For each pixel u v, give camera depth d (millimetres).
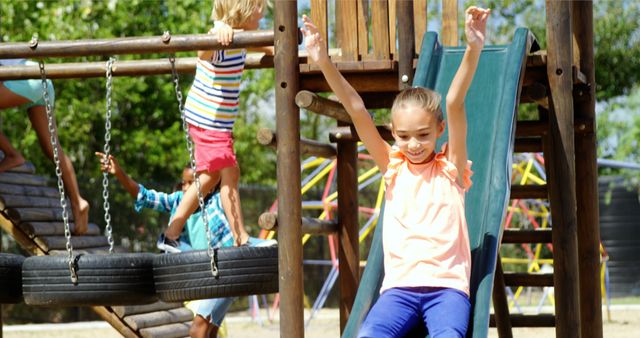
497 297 7688
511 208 19219
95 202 19641
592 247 9086
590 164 9070
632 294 23422
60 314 20688
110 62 7004
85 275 6859
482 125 6609
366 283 5680
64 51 6930
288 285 6840
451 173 5480
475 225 5984
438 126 5422
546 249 23672
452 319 5094
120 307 8430
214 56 7324
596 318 9094
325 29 7621
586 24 8867
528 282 8062
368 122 5746
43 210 8859
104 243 9188
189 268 6836
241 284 6828
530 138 8680
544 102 7438
